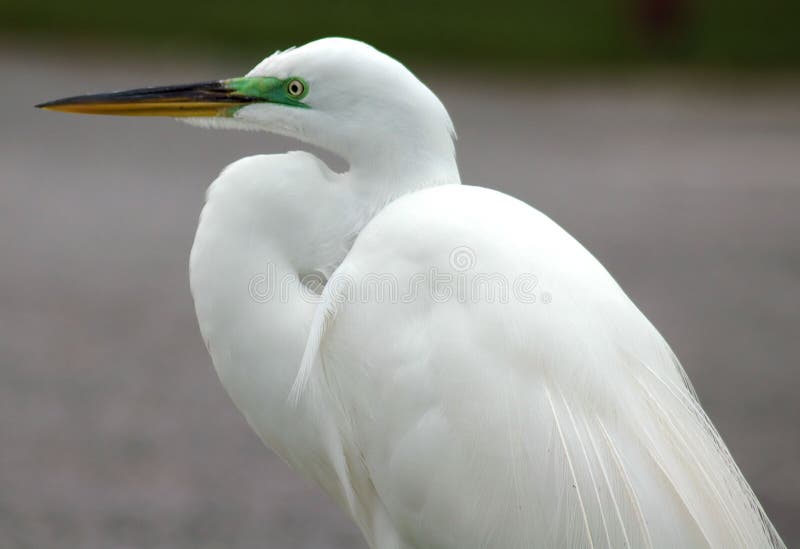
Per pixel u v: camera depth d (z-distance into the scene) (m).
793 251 18.39
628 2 38.00
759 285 16.73
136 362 13.30
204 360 13.54
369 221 6.35
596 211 20.02
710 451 5.79
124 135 25.12
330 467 6.71
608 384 5.63
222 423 11.87
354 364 6.10
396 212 6.15
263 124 6.57
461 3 38.03
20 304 14.97
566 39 35.72
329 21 35.00
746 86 32.44
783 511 9.89
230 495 10.17
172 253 17.38
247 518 9.67
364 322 6.03
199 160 23.06
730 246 18.52
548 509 5.57
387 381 5.93
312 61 6.30
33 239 17.78
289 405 6.41
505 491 5.63
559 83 31.81
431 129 6.30
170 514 9.62
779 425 11.82
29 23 33.72
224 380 6.53
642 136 26.25
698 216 20.12
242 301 6.29
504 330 5.68
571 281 5.80
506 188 20.83
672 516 5.52
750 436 11.55
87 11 35.03
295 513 9.88
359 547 9.20
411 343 5.88
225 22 34.50
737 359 13.77
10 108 25.48
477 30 35.59
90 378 12.76
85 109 6.64
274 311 6.30
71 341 13.80
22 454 10.73
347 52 6.26
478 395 5.66
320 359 6.29
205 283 6.31
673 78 33.00
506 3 38.44
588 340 5.68
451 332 5.76
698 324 14.98
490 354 5.68
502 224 5.95
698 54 35.38
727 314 15.39
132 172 21.89
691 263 17.53
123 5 35.75
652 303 15.70
